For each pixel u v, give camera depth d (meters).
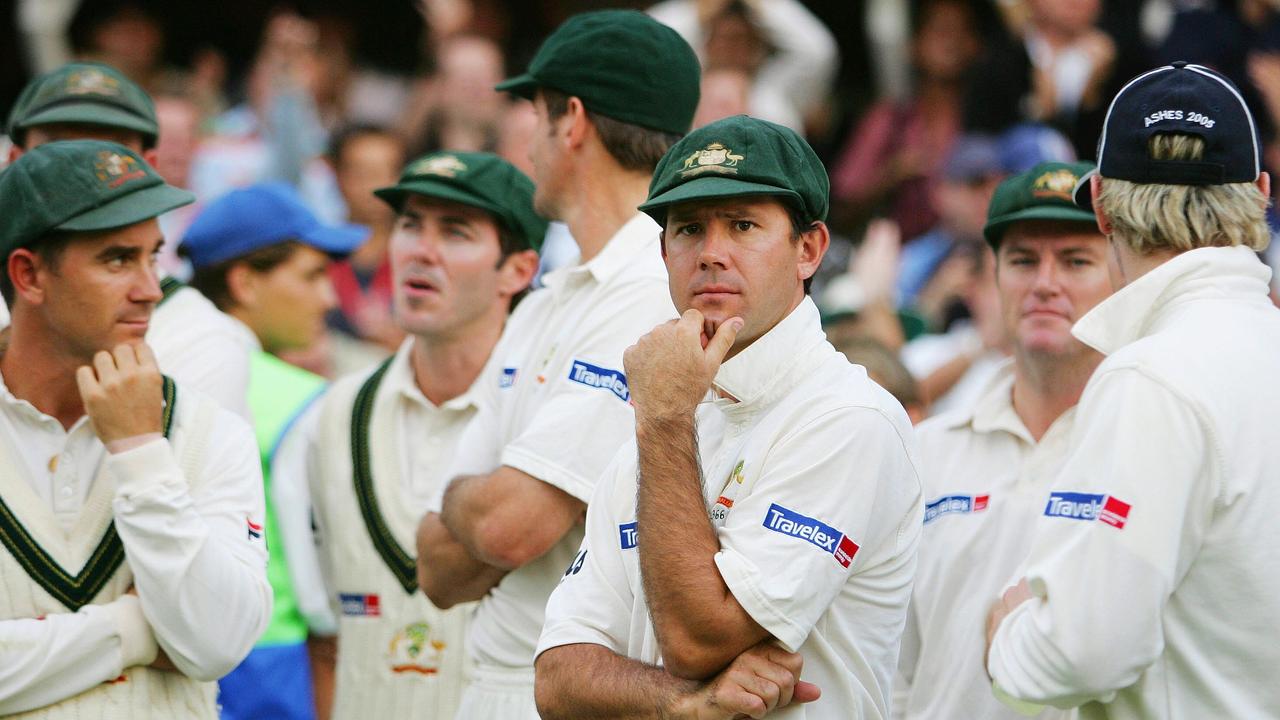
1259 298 11.14
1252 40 28.52
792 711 10.06
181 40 39.75
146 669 11.88
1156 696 10.55
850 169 33.66
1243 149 11.16
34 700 11.43
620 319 12.77
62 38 38.06
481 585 13.32
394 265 16.83
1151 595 10.21
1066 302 14.09
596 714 10.39
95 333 11.91
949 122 32.72
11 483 11.83
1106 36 29.55
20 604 11.67
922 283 29.12
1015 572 13.55
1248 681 10.48
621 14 13.52
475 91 33.25
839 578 9.98
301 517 18.16
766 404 10.48
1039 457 13.88
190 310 15.23
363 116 37.81
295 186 31.91
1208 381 10.48
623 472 11.09
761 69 33.88
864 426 10.15
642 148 13.30
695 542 9.93
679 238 10.55
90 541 11.82
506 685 13.17
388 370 17.59
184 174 27.92
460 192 16.34
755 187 10.13
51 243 11.84
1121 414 10.52
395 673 16.67
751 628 9.84
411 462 17.08
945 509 14.12
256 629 11.92
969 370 22.67
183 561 11.45
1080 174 14.34
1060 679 10.38
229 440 12.38
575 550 12.97
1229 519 10.43
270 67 34.16
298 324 19.89
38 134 17.17
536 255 16.95
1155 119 11.15
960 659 13.56
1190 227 11.09
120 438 11.58
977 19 32.53
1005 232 14.56
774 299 10.39
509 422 13.55
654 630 10.10
